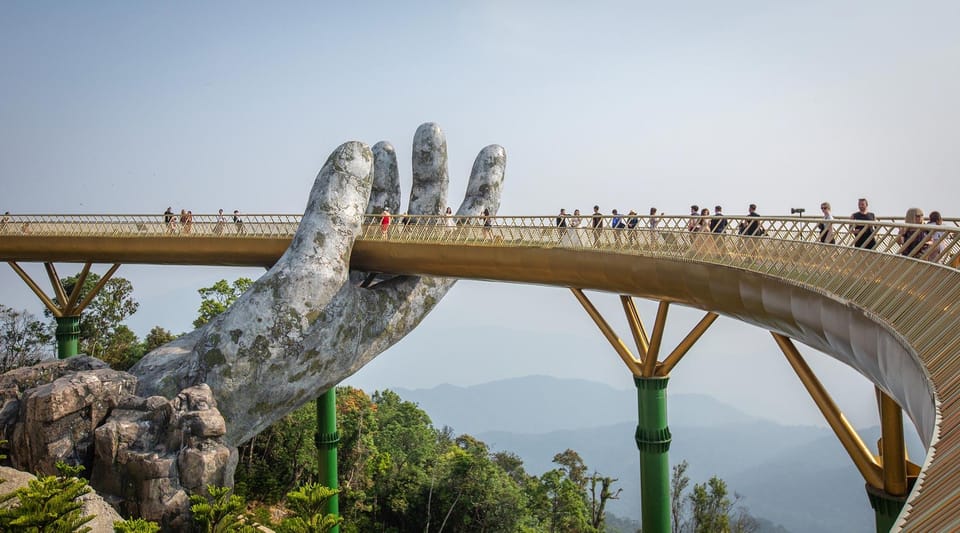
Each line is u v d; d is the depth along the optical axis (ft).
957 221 60.85
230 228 135.23
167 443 101.55
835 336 52.95
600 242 91.09
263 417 115.03
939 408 28.94
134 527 65.51
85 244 149.59
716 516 190.80
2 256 159.02
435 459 218.38
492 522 183.21
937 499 23.11
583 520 212.43
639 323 91.04
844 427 61.87
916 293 41.70
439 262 112.98
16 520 63.87
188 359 113.80
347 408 225.76
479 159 145.69
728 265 70.13
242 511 84.53
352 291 121.80
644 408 88.02
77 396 102.89
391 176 144.25
